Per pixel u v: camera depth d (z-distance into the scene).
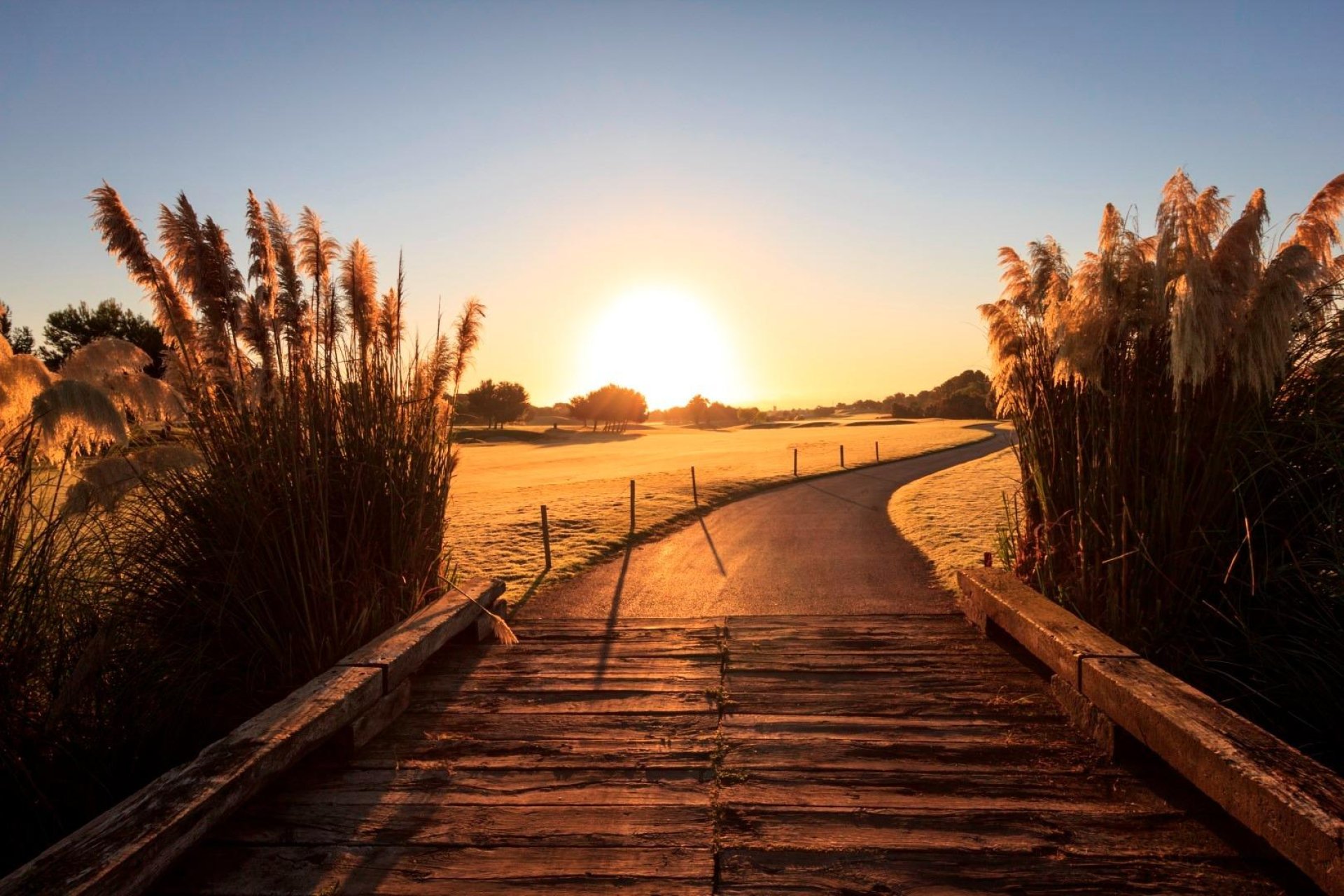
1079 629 5.14
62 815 4.13
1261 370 5.30
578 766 4.32
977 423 87.00
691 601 9.64
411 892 3.20
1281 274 5.14
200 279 5.84
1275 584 5.34
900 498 23.53
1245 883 3.13
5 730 4.02
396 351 6.93
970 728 4.71
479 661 6.29
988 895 3.09
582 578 11.44
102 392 4.58
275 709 4.16
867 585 10.38
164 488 5.45
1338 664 4.75
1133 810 3.70
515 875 3.30
